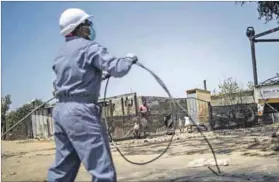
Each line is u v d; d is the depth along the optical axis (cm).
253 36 1476
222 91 3234
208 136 1438
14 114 2162
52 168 281
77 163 282
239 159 651
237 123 2150
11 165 742
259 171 520
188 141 1225
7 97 2188
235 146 893
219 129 2027
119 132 1583
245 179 467
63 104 264
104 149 258
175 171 557
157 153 874
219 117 2086
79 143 256
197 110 2109
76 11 282
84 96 262
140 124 1677
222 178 478
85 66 262
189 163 616
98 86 270
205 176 499
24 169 676
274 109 1082
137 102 1791
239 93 3016
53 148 1251
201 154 775
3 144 1579
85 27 282
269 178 468
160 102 1852
